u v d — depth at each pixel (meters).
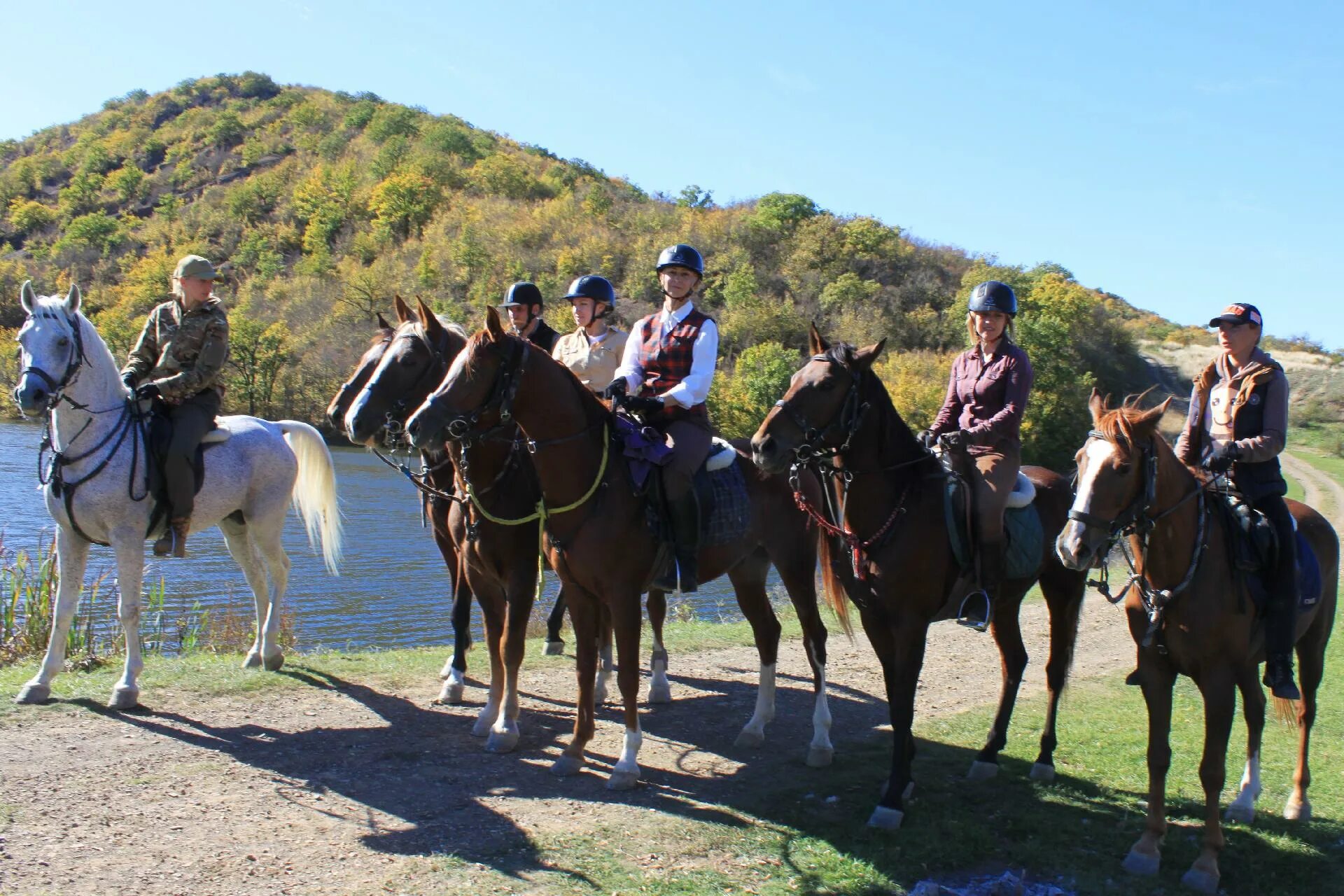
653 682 7.32
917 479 5.15
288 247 77.75
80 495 6.07
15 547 16.84
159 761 5.34
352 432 5.83
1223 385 5.00
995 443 5.36
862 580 5.13
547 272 63.44
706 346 5.73
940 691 8.05
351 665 7.80
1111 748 6.41
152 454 6.34
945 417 5.79
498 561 5.88
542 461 5.21
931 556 5.05
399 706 6.74
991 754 5.70
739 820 4.89
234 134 106.50
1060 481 6.10
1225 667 4.46
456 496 6.07
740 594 6.39
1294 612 4.56
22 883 3.87
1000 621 5.82
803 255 63.09
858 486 5.06
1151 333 73.44
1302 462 40.09
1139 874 4.45
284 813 4.73
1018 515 5.59
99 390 6.12
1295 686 4.45
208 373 6.57
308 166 94.56
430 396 5.08
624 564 5.33
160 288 63.47
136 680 6.50
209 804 4.80
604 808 5.00
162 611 11.30
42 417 6.25
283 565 7.61
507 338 5.11
